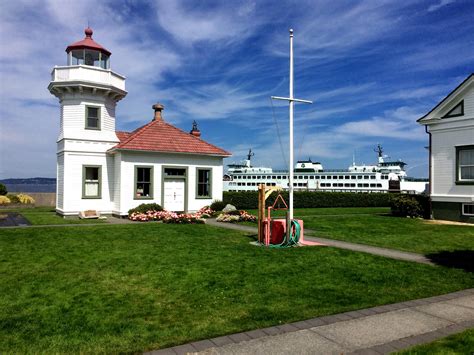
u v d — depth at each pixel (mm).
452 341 5219
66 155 22375
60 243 12977
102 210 23312
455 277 9062
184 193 24328
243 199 32125
